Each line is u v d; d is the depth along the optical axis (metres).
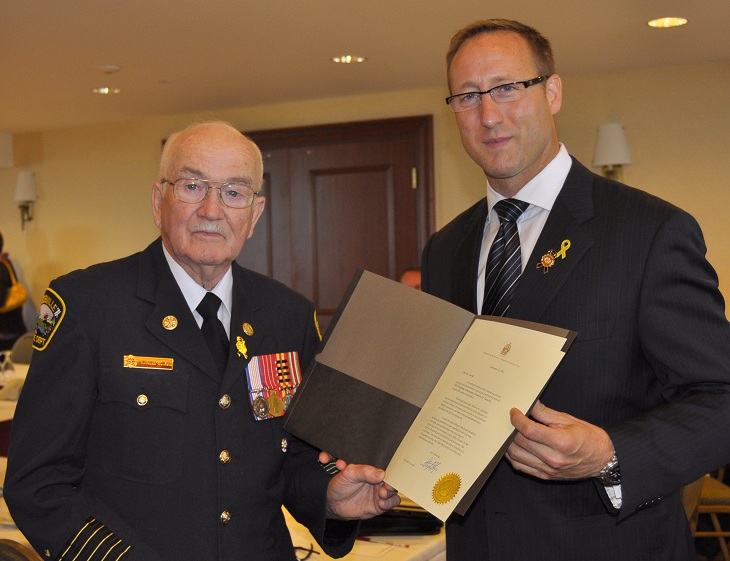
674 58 4.74
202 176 1.50
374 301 1.54
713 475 4.13
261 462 1.54
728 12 3.76
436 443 1.39
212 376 1.51
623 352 1.46
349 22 3.81
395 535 1.96
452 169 5.43
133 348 1.49
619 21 3.89
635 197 1.53
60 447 1.40
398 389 1.47
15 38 3.98
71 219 6.81
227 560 1.45
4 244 7.12
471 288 1.67
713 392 1.40
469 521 1.59
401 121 5.51
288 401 1.59
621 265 1.46
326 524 1.63
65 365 1.45
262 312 1.65
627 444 1.34
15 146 7.01
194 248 1.50
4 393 3.78
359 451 1.47
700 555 3.94
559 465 1.28
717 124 4.89
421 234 5.52
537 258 1.54
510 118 1.54
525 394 1.33
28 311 7.03
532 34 1.58
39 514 1.38
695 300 1.41
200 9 3.59
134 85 5.09
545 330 1.36
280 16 3.71
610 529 1.47
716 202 4.91
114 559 1.35
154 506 1.43
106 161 6.62
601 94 5.10
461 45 1.60
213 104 5.82
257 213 1.62
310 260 5.85
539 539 1.49
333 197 5.76
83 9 3.56
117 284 1.53
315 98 5.70
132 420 1.45
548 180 1.60
